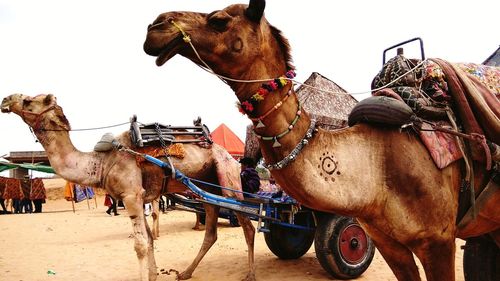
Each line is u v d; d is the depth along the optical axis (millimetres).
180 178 6738
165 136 7168
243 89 3086
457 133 3291
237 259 8961
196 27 2971
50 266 8969
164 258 9461
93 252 10547
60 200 36406
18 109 6812
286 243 8523
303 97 7461
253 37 3062
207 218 7738
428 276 3301
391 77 3785
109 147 6949
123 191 6766
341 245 6828
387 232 3340
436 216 3227
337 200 3061
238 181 7695
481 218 3678
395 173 3234
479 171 3527
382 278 7109
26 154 25391
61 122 6941
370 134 3359
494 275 4598
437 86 3553
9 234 14008
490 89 3705
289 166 3016
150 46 2943
